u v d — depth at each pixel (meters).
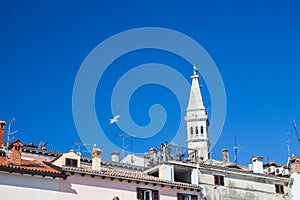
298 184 49.34
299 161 50.56
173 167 44.16
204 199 43.94
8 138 43.69
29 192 35.06
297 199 48.84
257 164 50.31
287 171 54.03
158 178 43.00
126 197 39.31
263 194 47.59
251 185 47.31
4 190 34.12
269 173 51.91
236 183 46.50
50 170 36.50
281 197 48.50
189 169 45.16
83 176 37.91
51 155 45.94
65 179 37.03
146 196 40.75
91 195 37.69
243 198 46.16
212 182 45.19
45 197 35.59
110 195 38.59
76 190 37.22
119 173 40.41
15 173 34.81
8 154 40.44
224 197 45.19
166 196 41.59
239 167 49.88
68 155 39.12
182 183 42.81
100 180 38.59
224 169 46.22
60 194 36.38
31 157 44.59
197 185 43.84
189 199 42.94
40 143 47.50
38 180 35.78
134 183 40.19
